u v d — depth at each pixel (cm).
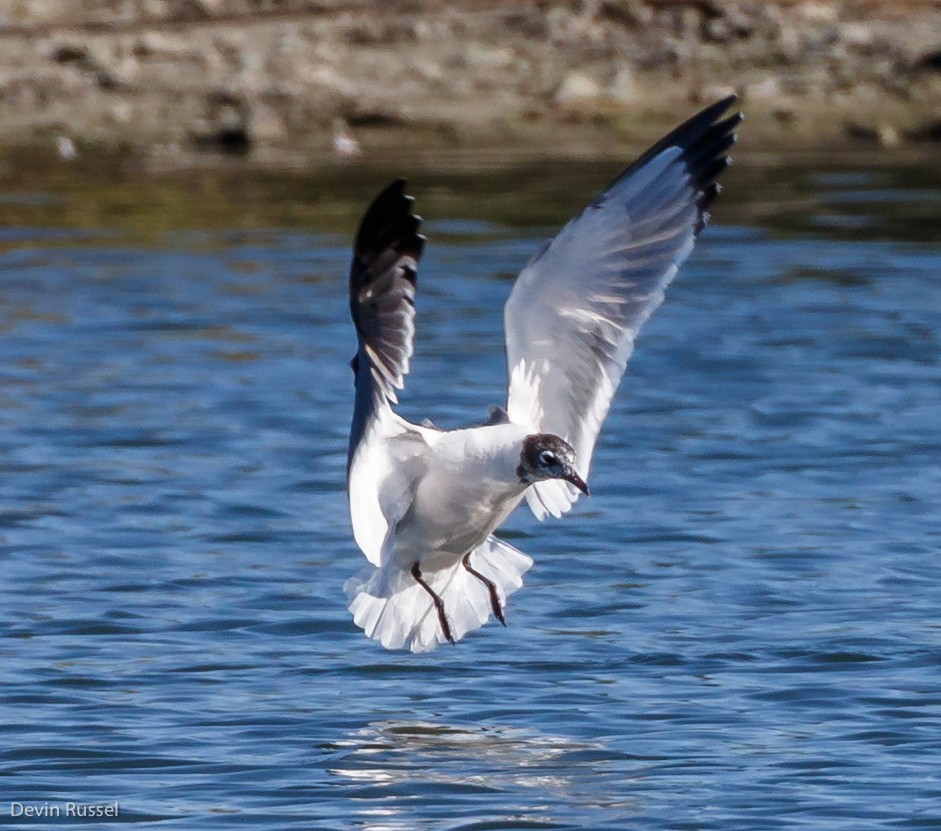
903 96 3056
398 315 871
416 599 1001
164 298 2073
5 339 1900
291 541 1337
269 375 1783
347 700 1052
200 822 894
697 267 2228
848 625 1162
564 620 1181
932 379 1762
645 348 1884
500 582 1016
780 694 1055
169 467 1505
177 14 3244
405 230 861
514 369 970
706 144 960
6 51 3100
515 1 3281
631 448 1565
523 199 2564
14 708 1033
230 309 2033
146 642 1139
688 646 1130
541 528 1367
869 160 2859
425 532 966
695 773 948
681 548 1316
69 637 1145
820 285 2134
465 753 977
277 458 1534
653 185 947
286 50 3131
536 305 955
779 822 890
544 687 1073
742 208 2547
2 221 2478
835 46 3148
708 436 1595
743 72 3112
